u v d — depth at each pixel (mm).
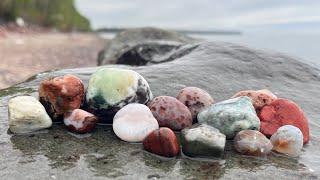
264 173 252
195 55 559
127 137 281
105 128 305
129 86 305
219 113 289
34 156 257
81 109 306
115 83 303
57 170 242
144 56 733
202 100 321
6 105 341
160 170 248
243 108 293
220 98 410
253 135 276
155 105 304
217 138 264
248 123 286
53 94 301
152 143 266
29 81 417
